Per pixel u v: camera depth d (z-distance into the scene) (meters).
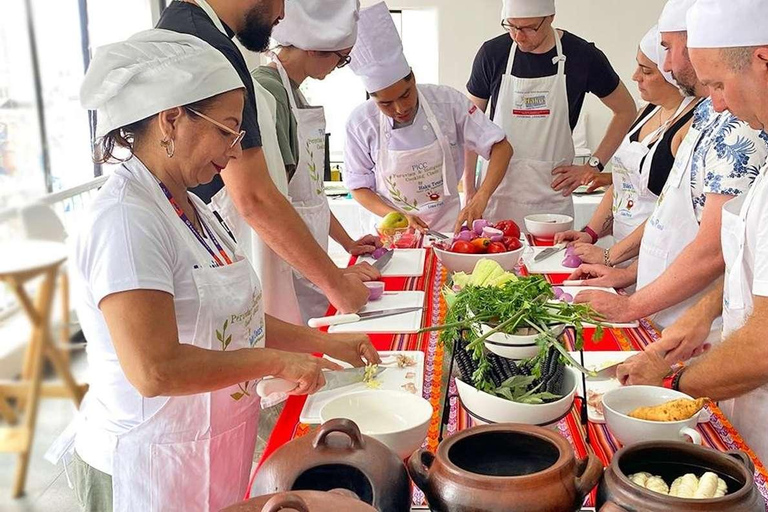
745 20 1.32
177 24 1.71
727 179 1.75
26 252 3.30
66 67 3.79
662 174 2.45
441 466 0.92
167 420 1.39
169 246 1.30
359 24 2.78
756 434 1.48
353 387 1.54
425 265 2.51
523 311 1.32
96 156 1.32
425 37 5.79
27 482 3.04
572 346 1.71
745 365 1.34
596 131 5.65
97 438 1.44
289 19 2.29
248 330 1.48
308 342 1.65
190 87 1.25
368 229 4.34
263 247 2.30
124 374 1.32
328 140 4.91
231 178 1.79
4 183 3.37
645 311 1.85
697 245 1.80
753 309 1.38
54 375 3.35
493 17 5.57
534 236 2.90
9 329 3.29
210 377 1.29
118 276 1.22
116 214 1.25
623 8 5.50
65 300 3.38
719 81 1.40
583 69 3.53
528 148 3.58
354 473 0.97
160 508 1.43
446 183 3.29
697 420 1.27
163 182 1.34
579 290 2.12
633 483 0.86
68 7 3.78
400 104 2.99
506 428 0.99
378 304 2.07
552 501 0.86
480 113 3.32
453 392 1.51
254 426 1.54
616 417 1.24
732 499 0.82
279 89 2.30
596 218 2.93
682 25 1.93
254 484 1.00
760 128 1.43
